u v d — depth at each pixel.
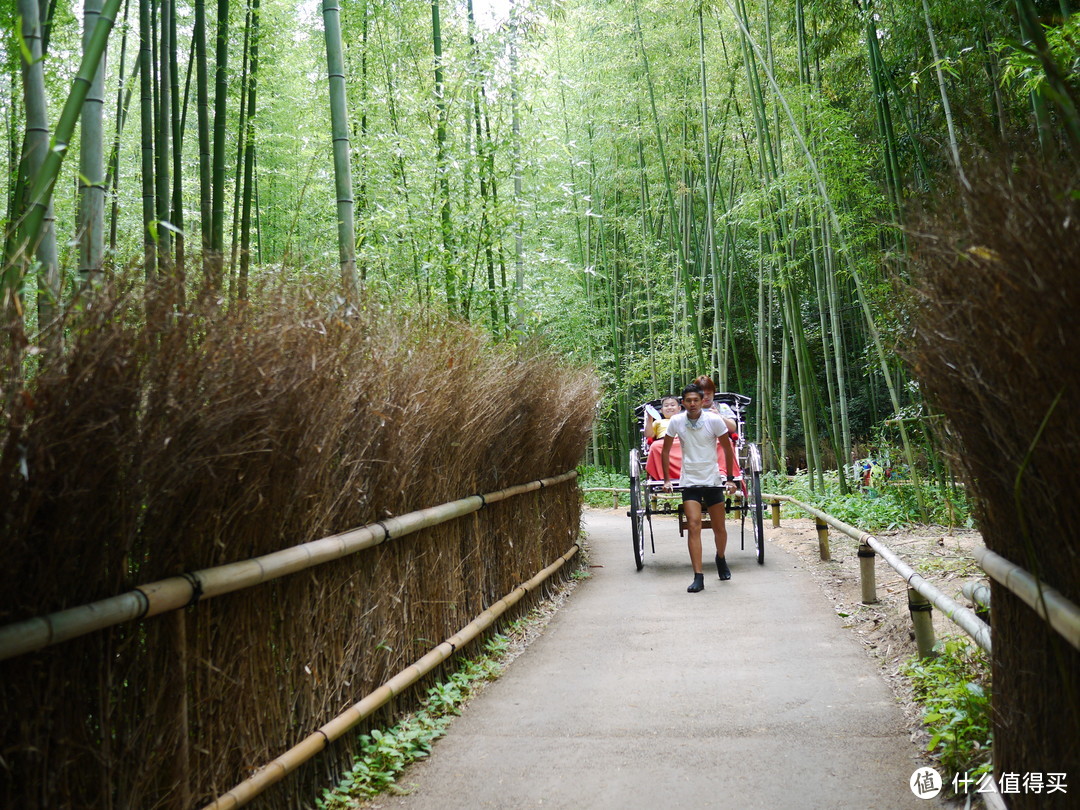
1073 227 1.42
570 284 12.01
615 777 2.89
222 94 5.36
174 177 5.29
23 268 1.78
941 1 6.10
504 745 3.23
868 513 8.29
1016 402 1.58
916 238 1.97
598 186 13.57
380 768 2.99
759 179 9.39
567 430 6.49
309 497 2.72
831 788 2.71
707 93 11.42
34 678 1.76
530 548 5.62
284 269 2.77
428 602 3.77
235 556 2.39
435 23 7.56
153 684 2.07
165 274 2.20
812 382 10.20
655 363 14.03
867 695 3.58
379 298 3.60
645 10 11.05
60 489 1.75
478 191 7.65
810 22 9.58
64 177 6.20
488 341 5.00
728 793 2.72
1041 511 1.65
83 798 1.87
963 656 3.49
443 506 3.87
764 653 4.30
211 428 2.13
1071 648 1.66
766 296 14.46
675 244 13.45
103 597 1.92
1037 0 6.02
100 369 1.82
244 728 2.42
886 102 7.08
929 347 1.94
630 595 5.95
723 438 6.25
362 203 7.25
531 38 7.65
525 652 4.60
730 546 8.19
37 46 3.23
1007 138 1.85
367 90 8.11
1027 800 1.93
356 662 3.08
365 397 3.08
